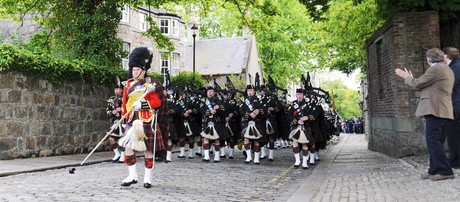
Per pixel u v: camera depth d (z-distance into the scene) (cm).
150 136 644
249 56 4038
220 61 4000
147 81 657
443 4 1143
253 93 1127
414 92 1138
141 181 740
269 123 1211
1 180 764
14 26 2242
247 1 2128
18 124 1148
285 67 3897
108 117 1509
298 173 949
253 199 609
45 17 1933
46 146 1234
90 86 1425
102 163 1103
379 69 1422
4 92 1112
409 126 1138
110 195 586
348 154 1436
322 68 2545
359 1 1391
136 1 1936
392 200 517
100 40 1631
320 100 1098
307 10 1403
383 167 941
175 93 1251
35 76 1198
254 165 1102
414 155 1131
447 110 642
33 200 547
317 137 1106
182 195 606
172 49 2092
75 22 1636
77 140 1358
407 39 1150
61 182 724
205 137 1157
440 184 603
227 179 817
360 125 4569
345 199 552
